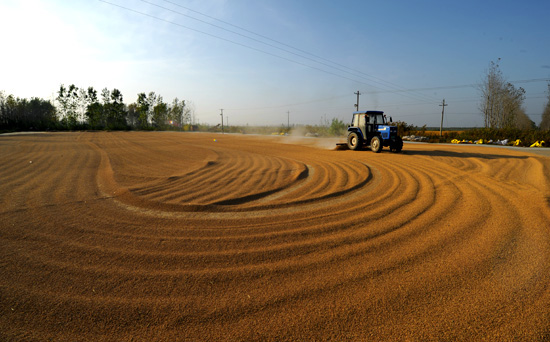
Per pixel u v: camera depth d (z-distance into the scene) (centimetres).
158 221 432
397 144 1274
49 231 390
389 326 204
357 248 334
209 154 1247
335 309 224
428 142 2180
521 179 691
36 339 195
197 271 285
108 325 210
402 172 795
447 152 1266
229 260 308
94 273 282
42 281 268
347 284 258
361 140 1368
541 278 262
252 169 862
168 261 306
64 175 780
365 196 571
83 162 1012
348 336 195
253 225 414
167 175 777
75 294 248
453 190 593
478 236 361
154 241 359
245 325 208
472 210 464
